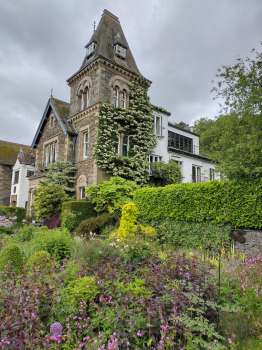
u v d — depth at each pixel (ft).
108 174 63.21
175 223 44.65
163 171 70.38
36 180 78.54
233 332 12.64
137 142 67.92
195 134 95.55
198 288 14.26
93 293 13.55
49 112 81.71
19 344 9.68
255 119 35.50
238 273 18.42
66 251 24.75
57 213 61.31
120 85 68.90
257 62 37.14
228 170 37.27
